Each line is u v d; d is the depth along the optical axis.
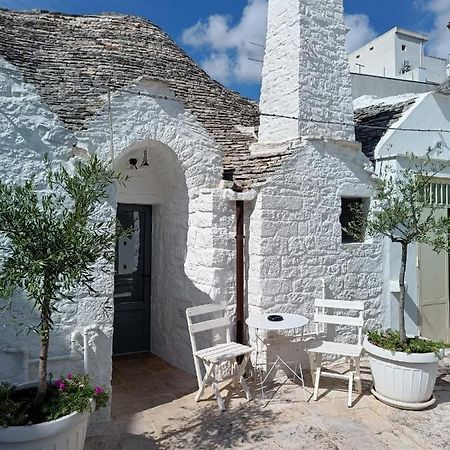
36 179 4.89
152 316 7.72
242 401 5.58
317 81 7.05
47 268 3.46
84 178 3.92
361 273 7.29
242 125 8.50
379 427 4.88
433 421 5.03
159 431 4.81
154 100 5.96
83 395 3.81
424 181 5.77
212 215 6.25
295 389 5.97
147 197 7.30
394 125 7.96
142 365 7.01
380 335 5.88
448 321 8.28
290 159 6.61
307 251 6.72
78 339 4.98
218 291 6.22
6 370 4.62
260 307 6.27
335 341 6.98
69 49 6.86
